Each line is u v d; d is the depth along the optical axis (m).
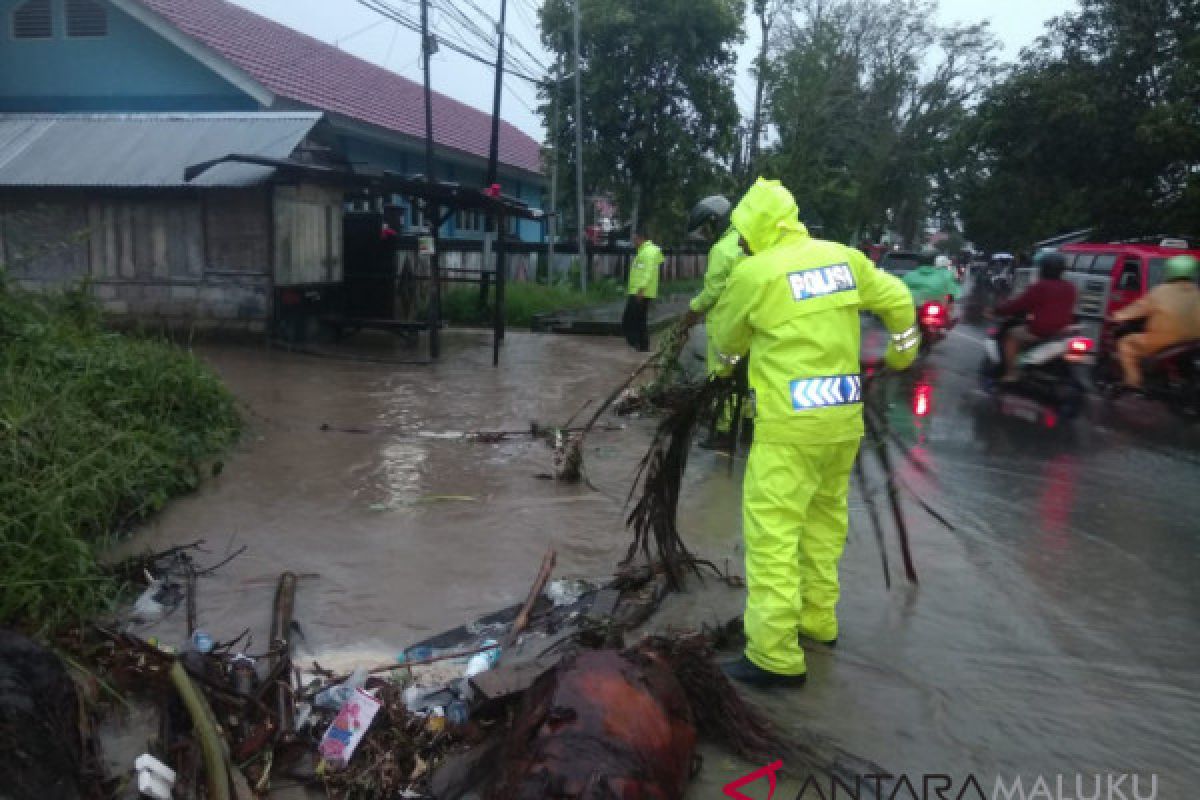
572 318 17.91
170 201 12.50
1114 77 23.36
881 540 4.69
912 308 4.09
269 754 3.19
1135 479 7.52
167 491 5.98
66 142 13.03
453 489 6.42
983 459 8.08
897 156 41.62
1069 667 4.12
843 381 3.76
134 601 4.45
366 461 7.09
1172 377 10.75
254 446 7.41
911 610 4.67
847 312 3.80
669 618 4.35
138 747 3.26
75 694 3.18
